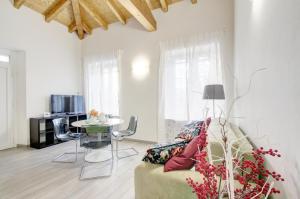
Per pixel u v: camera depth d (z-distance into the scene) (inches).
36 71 171.8
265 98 51.9
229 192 24.6
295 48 32.2
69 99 193.0
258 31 61.2
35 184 95.3
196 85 153.5
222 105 142.4
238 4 112.1
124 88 192.9
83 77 219.3
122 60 193.6
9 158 134.3
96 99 209.2
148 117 180.2
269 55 48.4
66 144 171.2
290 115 34.5
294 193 32.7
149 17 159.5
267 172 29.7
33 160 130.2
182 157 58.6
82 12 188.1
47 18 177.2
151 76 178.4
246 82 85.6
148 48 179.5
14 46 154.4
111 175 105.9
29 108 166.2
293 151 33.1
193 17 157.9
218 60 145.6
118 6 171.8
